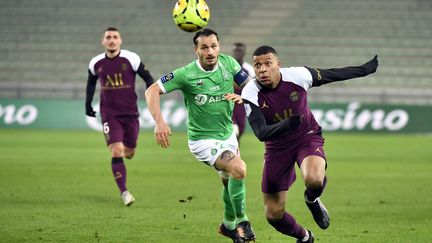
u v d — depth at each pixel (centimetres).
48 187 4906
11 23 14675
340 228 3462
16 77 13625
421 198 4547
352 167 6438
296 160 2814
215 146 3077
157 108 3014
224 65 3117
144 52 13962
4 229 3341
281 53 13775
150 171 6028
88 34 14425
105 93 4444
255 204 4225
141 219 3659
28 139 9069
